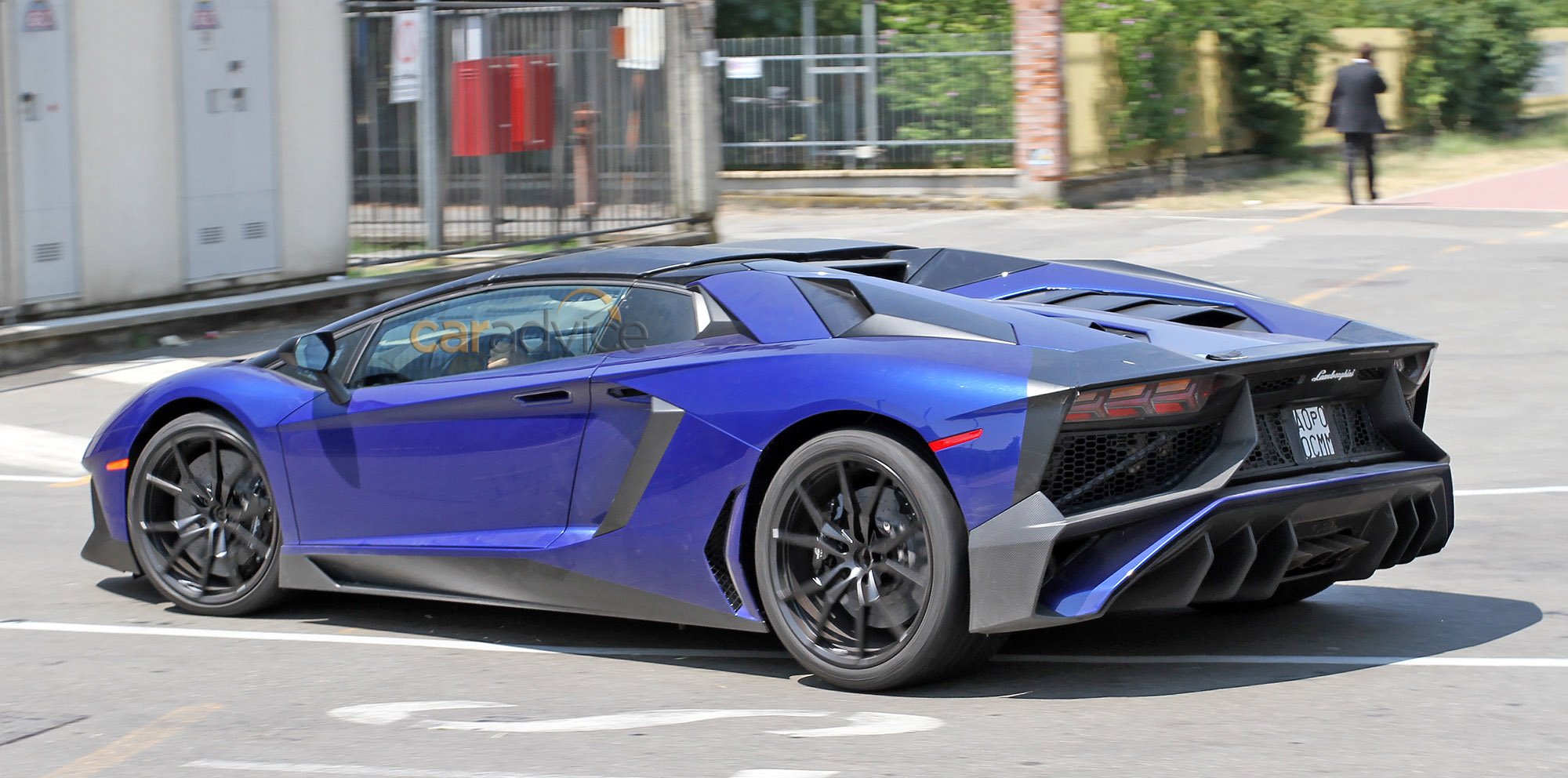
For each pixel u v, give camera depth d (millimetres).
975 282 6164
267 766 4098
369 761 4117
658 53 17047
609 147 16562
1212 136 26375
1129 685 4691
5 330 11422
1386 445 5043
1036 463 4266
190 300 12906
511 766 4039
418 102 14711
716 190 17984
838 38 23750
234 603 5840
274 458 5734
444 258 15109
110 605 6070
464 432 5324
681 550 4875
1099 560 4324
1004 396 4316
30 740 4387
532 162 15719
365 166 14578
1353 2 29969
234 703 4711
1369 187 21688
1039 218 20781
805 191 23812
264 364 6008
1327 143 29703
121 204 12289
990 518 4312
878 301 4863
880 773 3900
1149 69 24016
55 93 11742
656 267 5242
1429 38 31750
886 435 4512
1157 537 4305
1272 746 4062
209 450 5945
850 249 5992
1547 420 9164
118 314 12172
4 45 11352
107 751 4266
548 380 5129
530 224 15766
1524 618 5422
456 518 5387
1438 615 5504
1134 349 4484
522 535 5227
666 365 4918
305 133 13719
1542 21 34156
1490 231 17844
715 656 5180
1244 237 17875
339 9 13914
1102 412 4289
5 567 6719
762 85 24172
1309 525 4672
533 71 15555
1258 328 5480
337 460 5598
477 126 15125
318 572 5664
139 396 6191
